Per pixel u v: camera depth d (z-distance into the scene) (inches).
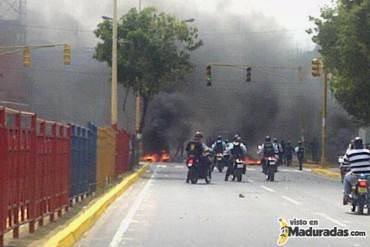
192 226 1128.2
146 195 1745.8
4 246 779.4
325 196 1796.3
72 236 912.3
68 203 1210.6
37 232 912.9
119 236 1003.3
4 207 738.8
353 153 1347.2
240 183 2317.9
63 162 1139.9
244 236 1014.4
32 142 880.3
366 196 1323.8
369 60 2512.3
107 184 1918.1
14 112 776.3
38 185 924.6
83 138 1424.7
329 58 2755.9
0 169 714.2
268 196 1771.7
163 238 986.7
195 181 2247.8
